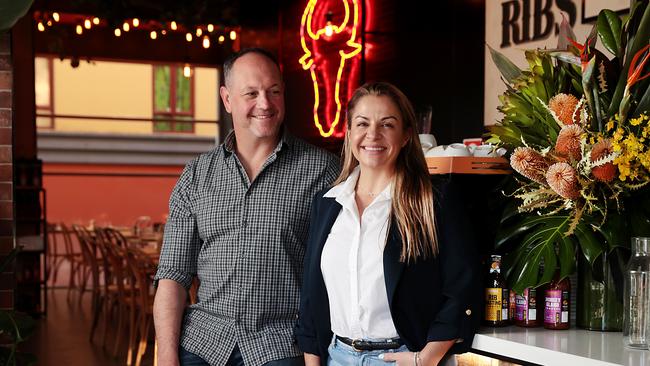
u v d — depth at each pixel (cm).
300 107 752
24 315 360
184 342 262
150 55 1057
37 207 900
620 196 220
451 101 533
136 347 688
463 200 227
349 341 223
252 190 259
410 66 575
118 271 664
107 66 1919
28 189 888
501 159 238
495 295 229
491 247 242
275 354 251
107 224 1129
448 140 539
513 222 238
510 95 243
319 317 233
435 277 218
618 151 208
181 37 1067
